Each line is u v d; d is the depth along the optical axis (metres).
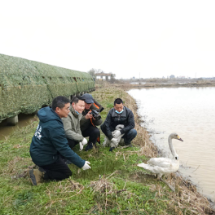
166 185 3.75
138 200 3.18
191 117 12.09
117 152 5.03
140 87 48.62
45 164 3.45
